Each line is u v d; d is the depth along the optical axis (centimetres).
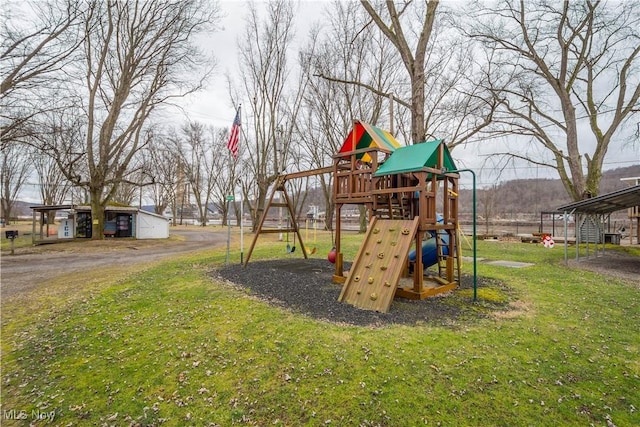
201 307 570
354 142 741
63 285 827
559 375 325
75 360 396
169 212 7044
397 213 817
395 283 539
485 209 3941
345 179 757
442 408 277
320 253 1346
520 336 420
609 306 558
